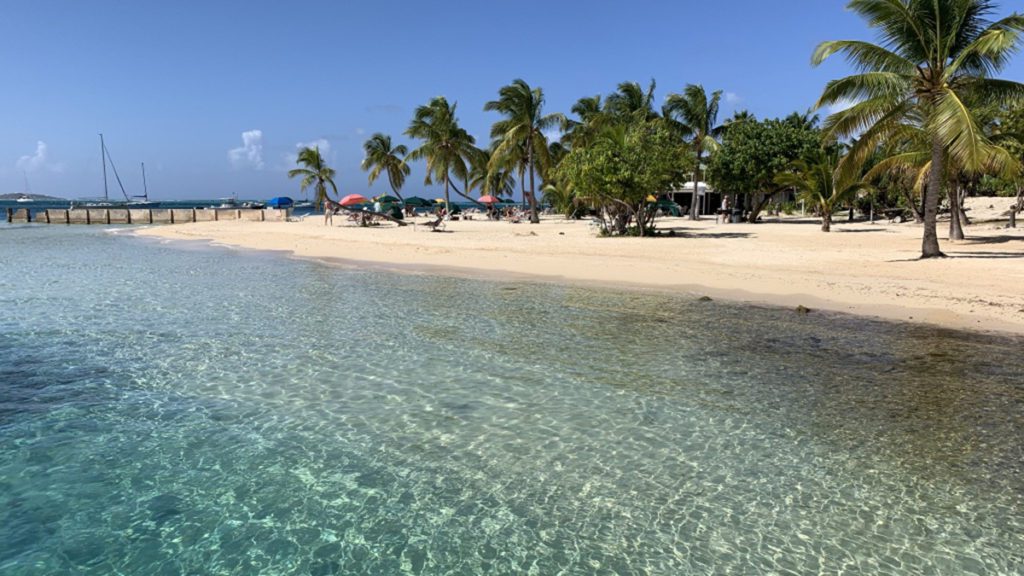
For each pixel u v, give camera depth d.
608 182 26.67
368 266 21.34
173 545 4.62
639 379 8.43
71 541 4.66
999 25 16.00
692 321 11.95
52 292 15.62
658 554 4.51
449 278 18.17
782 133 40.66
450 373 8.73
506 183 68.44
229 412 7.25
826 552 4.52
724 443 6.38
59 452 6.17
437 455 6.11
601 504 5.21
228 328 11.53
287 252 26.84
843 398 7.64
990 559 4.41
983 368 8.67
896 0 16.30
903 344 9.99
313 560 4.45
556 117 42.06
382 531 4.82
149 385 8.20
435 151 47.47
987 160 16.61
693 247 24.05
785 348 9.92
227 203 109.81
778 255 20.86
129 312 13.01
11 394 7.85
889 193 44.38
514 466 5.88
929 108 17.50
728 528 4.84
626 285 16.30
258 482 5.58
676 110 44.53
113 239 36.88
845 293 14.06
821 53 17.34
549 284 16.72
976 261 17.59
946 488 5.42
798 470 5.78
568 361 9.30
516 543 4.66
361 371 8.83
